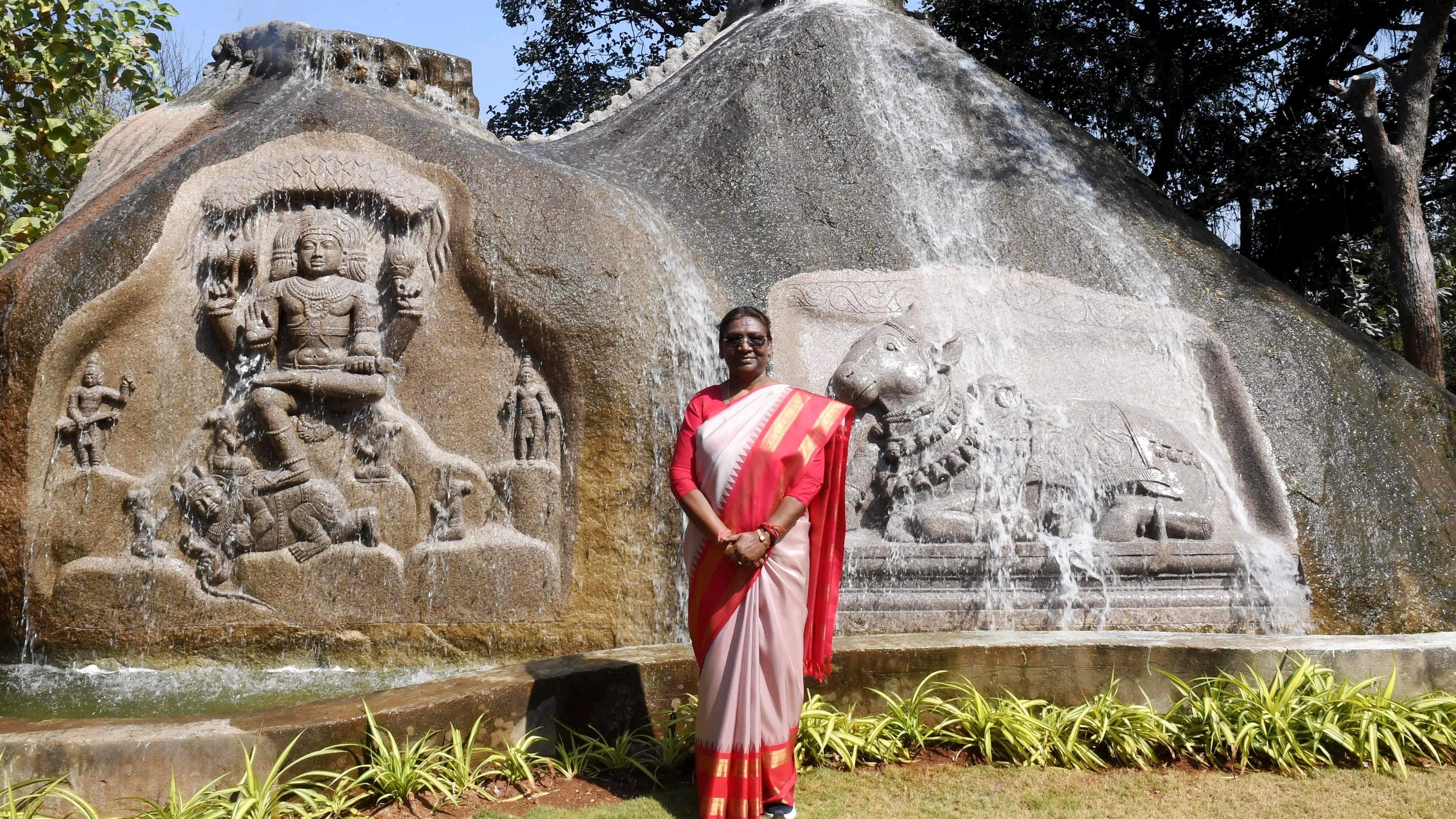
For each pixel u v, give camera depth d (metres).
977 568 5.29
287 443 5.03
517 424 5.14
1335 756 4.05
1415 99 7.73
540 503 5.07
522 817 3.37
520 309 5.16
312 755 3.40
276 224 5.29
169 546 5.03
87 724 3.45
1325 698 4.16
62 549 4.98
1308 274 11.59
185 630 4.98
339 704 3.67
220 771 3.34
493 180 5.37
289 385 5.03
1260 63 11.98
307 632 4.98
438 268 5.29
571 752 3.91
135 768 3.27
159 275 5.13
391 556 5.03
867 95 7.39
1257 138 11.84
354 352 5.12
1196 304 6.45
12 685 4.77
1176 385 6.10
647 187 6.53
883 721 4.09
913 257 6.34
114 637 4.98
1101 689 4.43
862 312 6.01
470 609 5.00
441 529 5.05
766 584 3.30
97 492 5.00
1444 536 5.75
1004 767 3.92
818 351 5.88
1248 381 6.09
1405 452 6.04
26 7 9.64
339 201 5.34
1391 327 9.26
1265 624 5.35
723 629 3.30
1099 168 7.54
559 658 4.23
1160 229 7.05
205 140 5.54
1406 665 4.45
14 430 4.95
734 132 6.99
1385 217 7.93
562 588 5.03
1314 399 6.07
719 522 3.30
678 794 3.61
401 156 5.43
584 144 7.34
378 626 4.98
